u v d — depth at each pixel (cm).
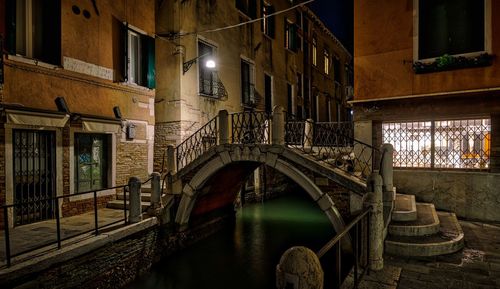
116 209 930
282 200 1703
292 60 1902
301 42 2012
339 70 2658
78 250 596
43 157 817
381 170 686
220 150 894
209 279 779
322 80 2303
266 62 1652
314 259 275
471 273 502
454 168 855
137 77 1074
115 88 968
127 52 998
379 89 887
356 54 917
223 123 906
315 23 2209
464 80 790
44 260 532
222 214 1198
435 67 809
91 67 898
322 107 2286
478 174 812
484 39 774
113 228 726
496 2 763
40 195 808
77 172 897
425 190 876
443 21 821
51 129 810
